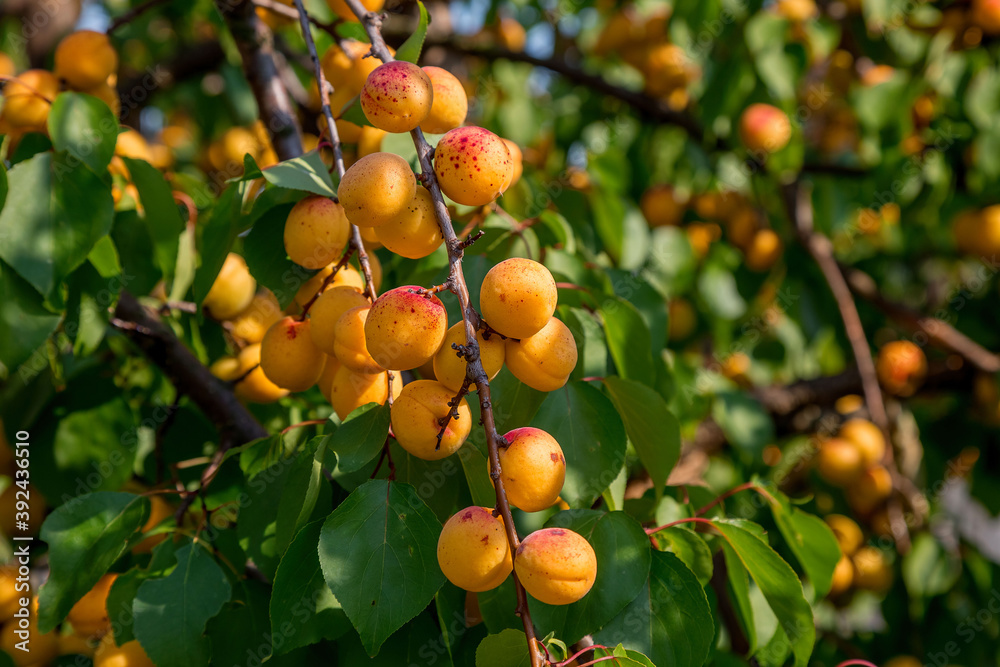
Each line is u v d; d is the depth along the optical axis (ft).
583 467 3.03
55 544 3.04
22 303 3.15
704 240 6.06
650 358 3.42
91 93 3.53
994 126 5.35
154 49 7.52
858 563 5.42
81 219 3.19
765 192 6.13
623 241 4.52
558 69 6.02
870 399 5.34
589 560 2.60
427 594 2.71
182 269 3.72
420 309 2.66
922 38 5.64
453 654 2.99
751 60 5.49
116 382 3.82
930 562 5.28
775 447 6.13
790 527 3.48
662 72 6.03
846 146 6.50
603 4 6.38
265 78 3.69
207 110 7.31
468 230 3.39
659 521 3.35
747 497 4.67
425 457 2.73
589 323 3.32
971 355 5.77
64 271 3.16
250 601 3.13
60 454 3.54
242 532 3.10
